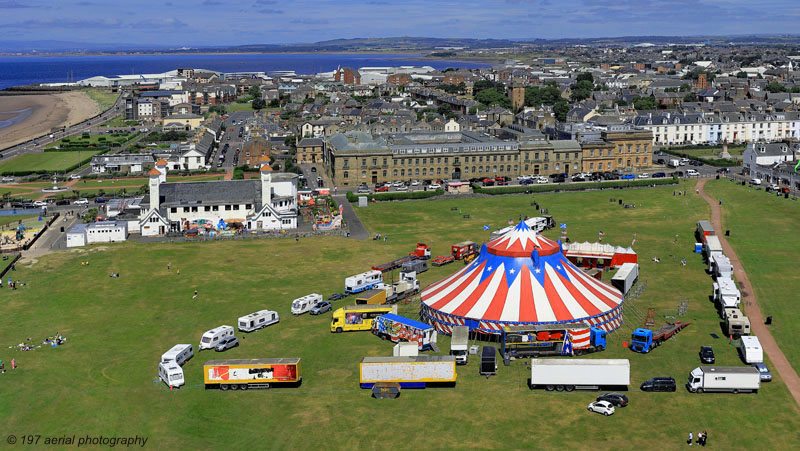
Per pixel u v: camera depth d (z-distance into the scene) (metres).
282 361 110.44
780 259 177.75
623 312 141.62
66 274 170.38
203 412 102.94
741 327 126.75
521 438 95.38
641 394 107.25
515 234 140.12
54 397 107.19
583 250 174.62
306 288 158.00
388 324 127.62
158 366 117.62
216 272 171.12
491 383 111.69
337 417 101.19
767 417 100.31
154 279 166.12
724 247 189.88
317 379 113.19
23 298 153.12
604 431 96.94
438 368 109.06
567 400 105.88
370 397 107.19
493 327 126.81
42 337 131.12
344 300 149.00
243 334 132.00
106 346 126.62
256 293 155.00
